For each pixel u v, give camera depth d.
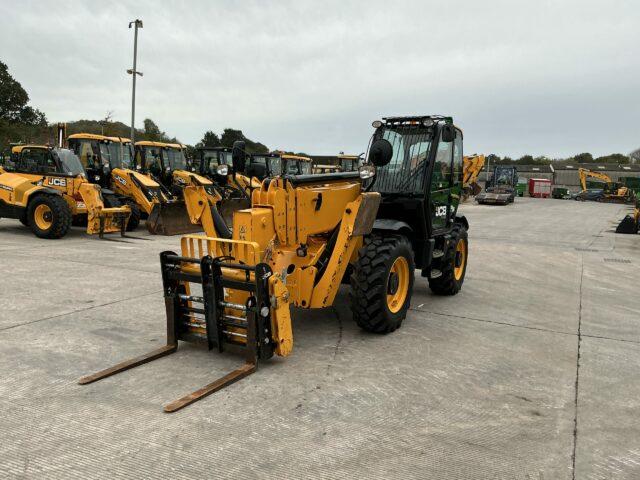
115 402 3.38
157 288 6.58
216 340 4.17
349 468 2.71
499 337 5.09
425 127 5.75
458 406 3.50
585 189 47.84
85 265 8.02
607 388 3.91
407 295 5.22
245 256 4.10
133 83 21.44
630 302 6.88
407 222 5.72
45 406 3.29
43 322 5.04
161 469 2.65
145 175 13.67
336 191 4.93
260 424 3.14
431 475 2.67
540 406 3.55
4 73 54.81
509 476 2.70
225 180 15.62
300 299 4.52
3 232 11.66
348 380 3.87
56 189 11.23
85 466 2.66
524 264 9.98
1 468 2.62
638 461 2.89
